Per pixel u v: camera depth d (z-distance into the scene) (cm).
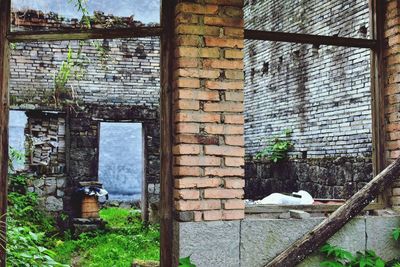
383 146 509
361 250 474
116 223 1171
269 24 1176
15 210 918
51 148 1110
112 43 1193
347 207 460
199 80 437
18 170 1072
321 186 915
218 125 439
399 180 495
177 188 432
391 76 504
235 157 441
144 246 881
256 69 1247
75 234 1028
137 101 1195
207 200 433
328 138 941
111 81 1186
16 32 433
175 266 430
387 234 484
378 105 513
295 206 478
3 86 428
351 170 829
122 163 1883
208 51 441
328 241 464
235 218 439
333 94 929
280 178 1071
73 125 1122
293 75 1074
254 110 1247
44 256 505
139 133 1909
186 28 436
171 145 446
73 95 1146
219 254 432
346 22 898
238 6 452
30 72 1127
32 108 1096
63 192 1084
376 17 517
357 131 855
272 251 448
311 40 495
